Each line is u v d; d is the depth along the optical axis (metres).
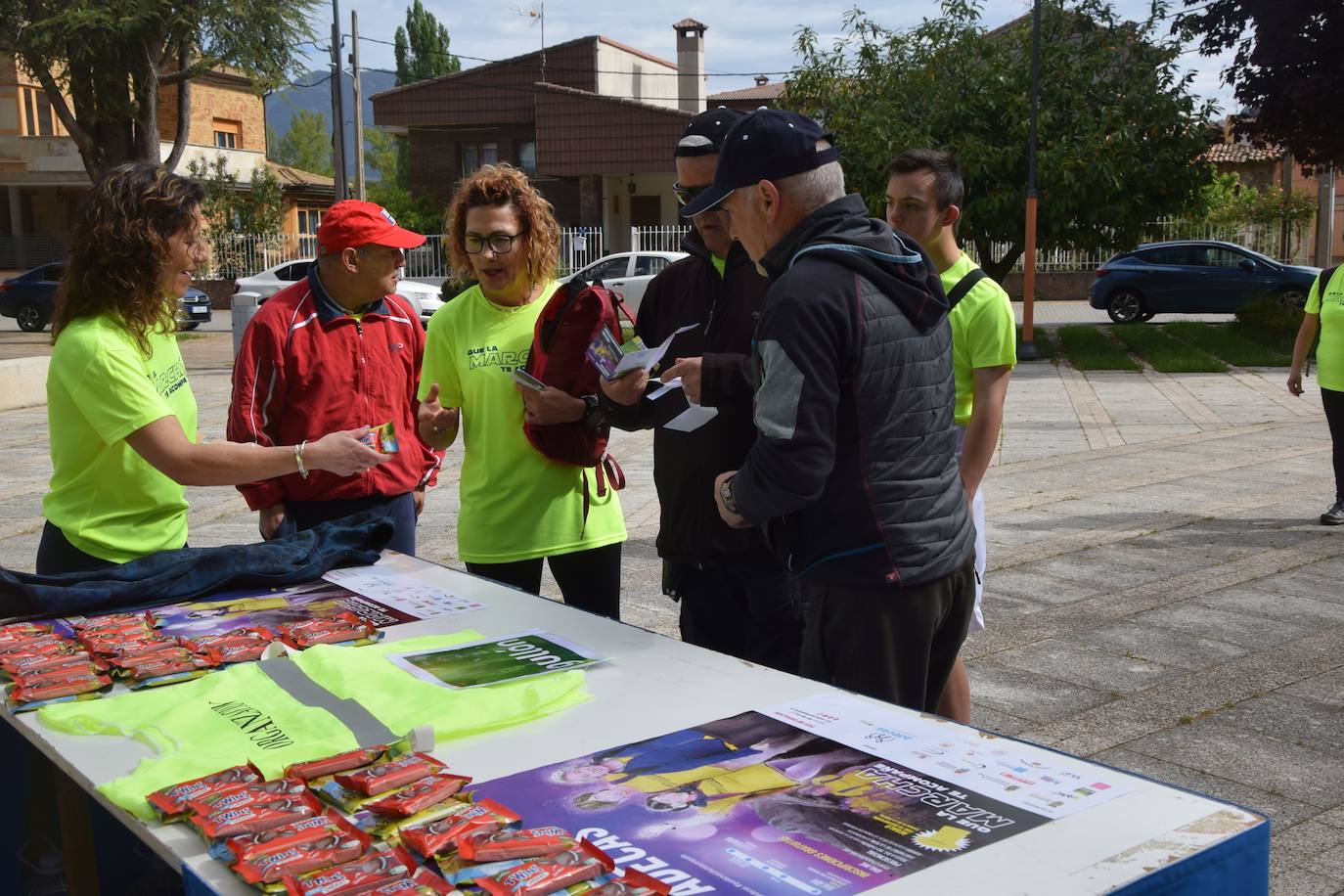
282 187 35.72
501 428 3.29
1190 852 1.27
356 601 2.46
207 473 2.52
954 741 1.62
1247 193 29.91
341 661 1.95
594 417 3.14
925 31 17.92
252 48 23.34
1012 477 8.43
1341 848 3.08
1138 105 17.05
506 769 1.56
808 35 18.33
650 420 3.10
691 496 3.05
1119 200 17.16
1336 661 4.50
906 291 2.18
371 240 3.38
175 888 2.41
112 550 2.78
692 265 3.20
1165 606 5.24
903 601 2.23
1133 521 6.94
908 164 3.22
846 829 1.36
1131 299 22.53
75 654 2.05
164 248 2.60
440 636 2.16
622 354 2.80
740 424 2.98
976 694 4.22
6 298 24.89
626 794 1.48
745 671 1.95
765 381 2.11
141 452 2.53
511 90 33.47
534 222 3.31
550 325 3.15
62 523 2.78
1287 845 3.10
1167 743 3.76
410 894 1.22
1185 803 1.40
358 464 2.59
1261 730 3.86
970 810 1.40
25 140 34.66
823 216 2.21
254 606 2.41
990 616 5.14
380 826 1.39
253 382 3.36
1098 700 4.14
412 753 1.58
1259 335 18.30
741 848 1.33
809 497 2.08
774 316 2.09
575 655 2.02
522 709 1.73
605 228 32.12
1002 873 1.25
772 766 1.55
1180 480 8.23
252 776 1.53
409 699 1.79
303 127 74.25
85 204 2.57
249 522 7.30
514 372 3.17
